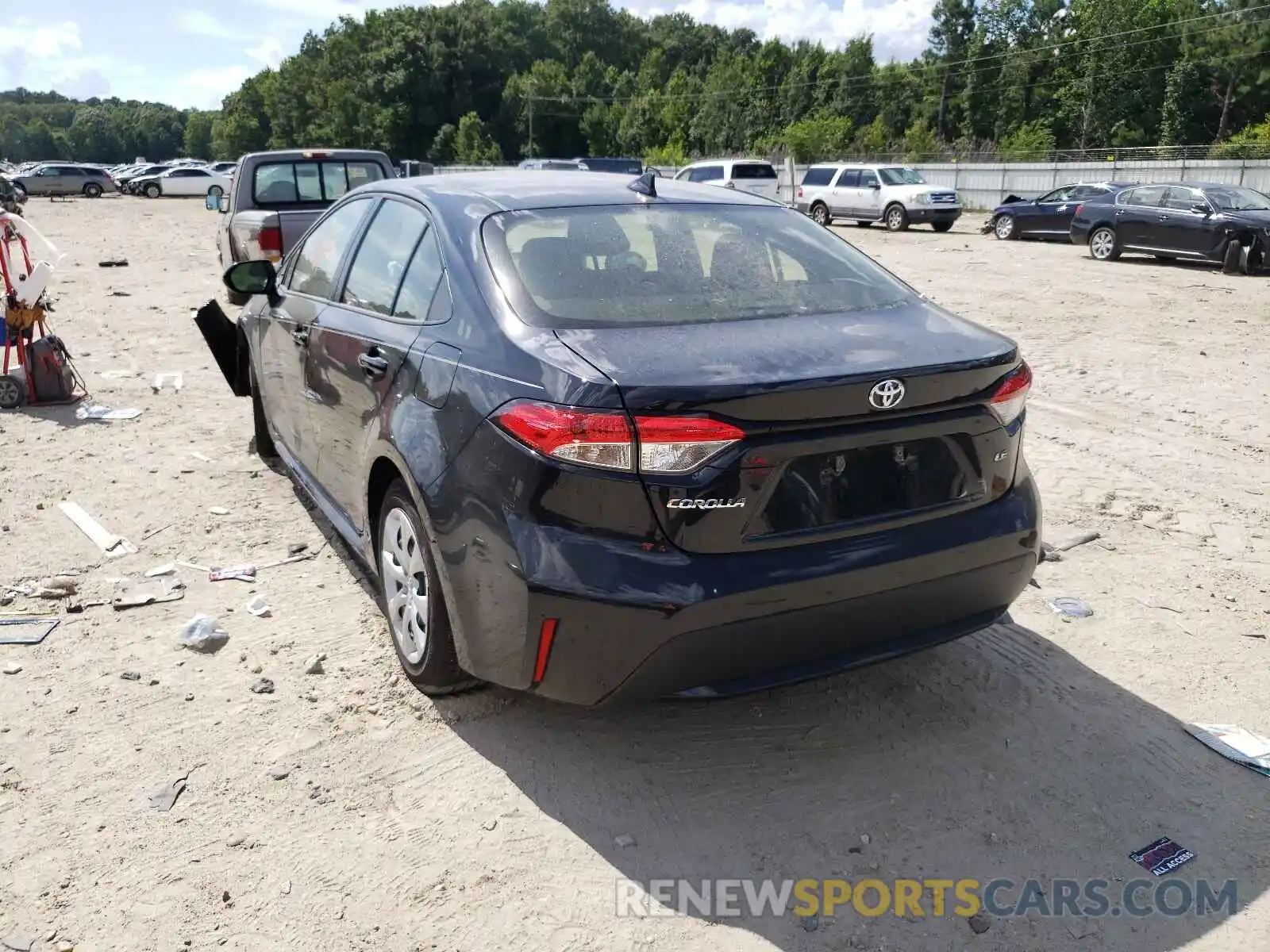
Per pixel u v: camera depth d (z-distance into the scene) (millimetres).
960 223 34875
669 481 2668
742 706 3580
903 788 3133
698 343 2904
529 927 2586
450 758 3266
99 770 3184
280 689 3650
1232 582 4609
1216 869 2795
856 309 3316
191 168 54000
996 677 3779
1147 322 12164
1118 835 2928
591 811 3020
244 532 5078
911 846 2879
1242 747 3340
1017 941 2551
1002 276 17391
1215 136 79062
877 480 2891
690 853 2852
